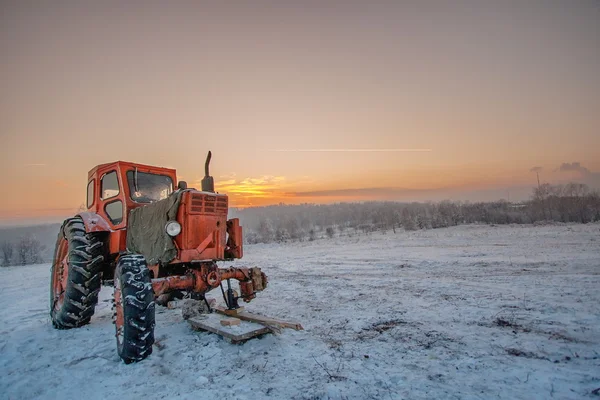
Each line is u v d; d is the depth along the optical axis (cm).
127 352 389
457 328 460
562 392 284
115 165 589
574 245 1340
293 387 315
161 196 629
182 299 571
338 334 463
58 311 601
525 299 584
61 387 346
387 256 1423
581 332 417
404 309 573
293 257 1647
